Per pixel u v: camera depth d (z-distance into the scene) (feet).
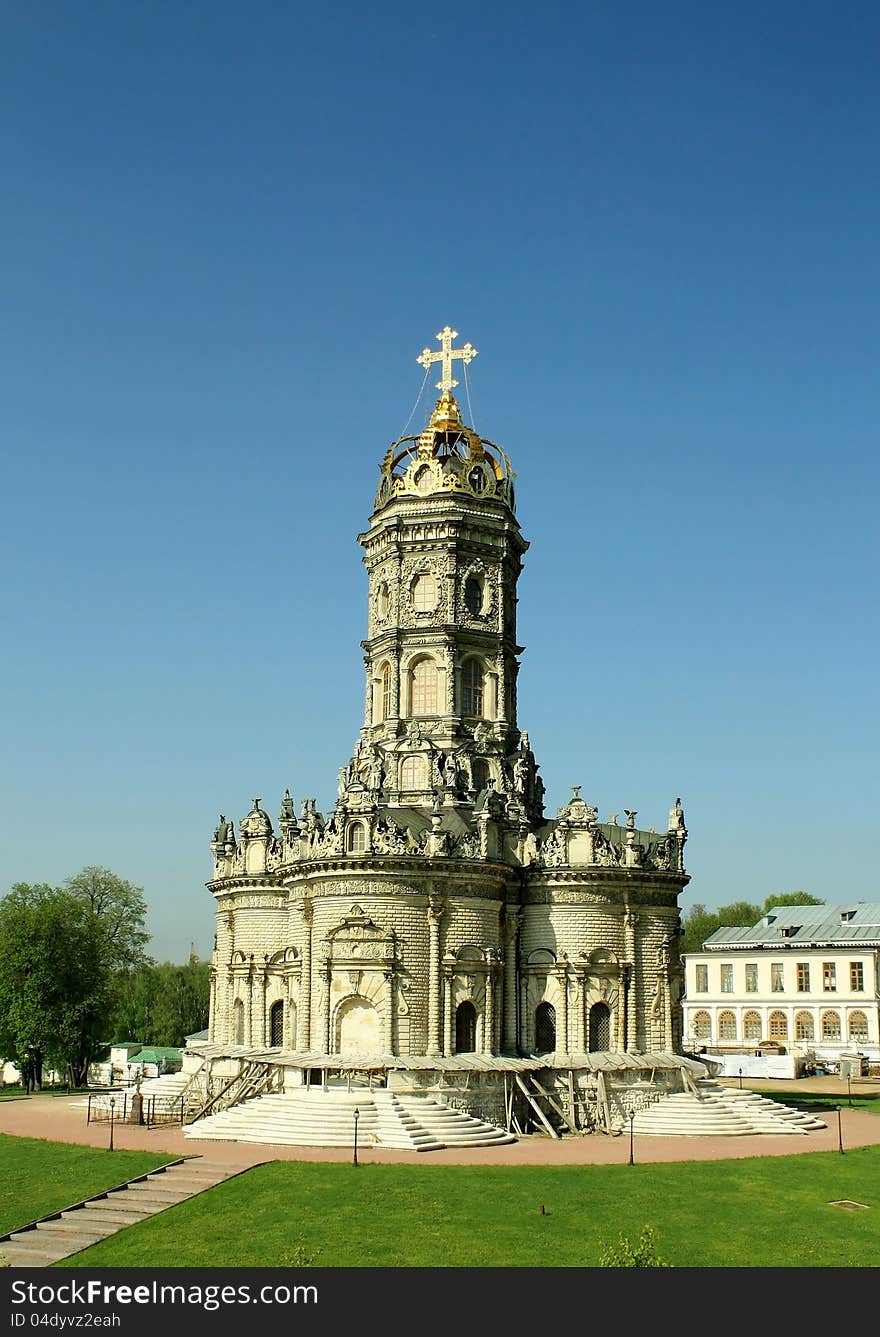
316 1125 279.08
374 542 394.11
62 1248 189.37
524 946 343.05
